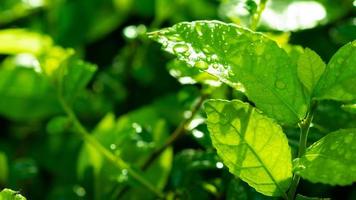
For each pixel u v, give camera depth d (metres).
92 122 0.74
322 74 0.34
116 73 0.77
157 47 0.76
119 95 0.76
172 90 0.74
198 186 0.48
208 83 0.44
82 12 0.84
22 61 0.76
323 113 0.44
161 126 0.57
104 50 0.83
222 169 0.47
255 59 0.34
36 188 0.69
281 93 0.34
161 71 0.75
